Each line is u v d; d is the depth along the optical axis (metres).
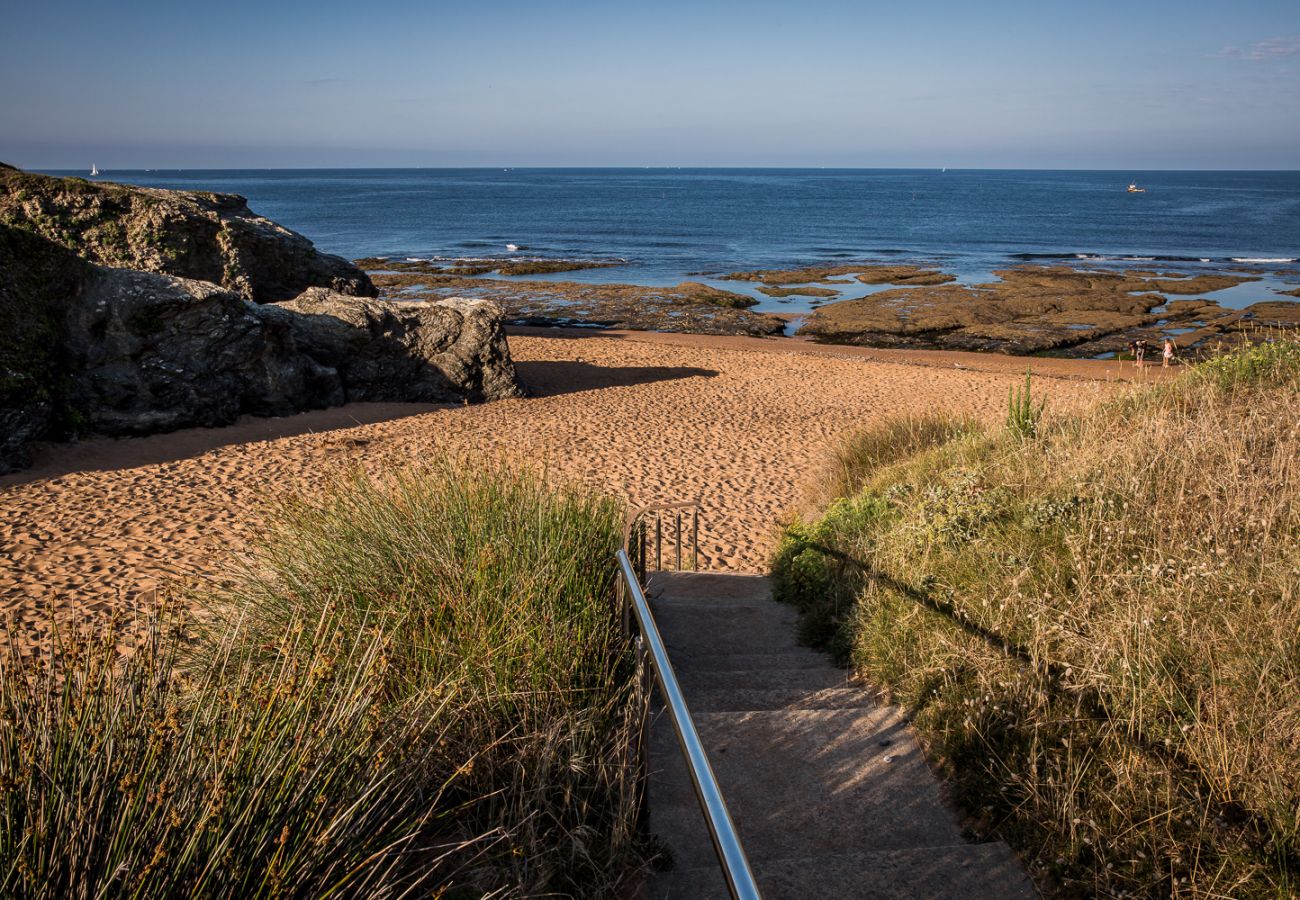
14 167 18.38
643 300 36.59
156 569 7.97
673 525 10.34
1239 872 2.54
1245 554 4.06
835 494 9.26
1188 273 48.34
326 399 16.06
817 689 4.38
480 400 17.39
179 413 13.63
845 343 29.06
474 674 3.36
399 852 2.51
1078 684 3.41
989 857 2.88
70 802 2.03
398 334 17.05
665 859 2.87
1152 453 5.51
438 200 126.44
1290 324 29.84
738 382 20.17
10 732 2.23
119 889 1.98
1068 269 49.22
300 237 22.08
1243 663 3.26
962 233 77.44
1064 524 4.87
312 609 3.97
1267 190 177.75
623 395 18.39
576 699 3.43
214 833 2.11
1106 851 2.74
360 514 4.70
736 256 58.81
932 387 19.86
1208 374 7.79
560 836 2.82
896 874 2.81
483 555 4.04
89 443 12.62
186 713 2.70
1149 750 3.07
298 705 2.50
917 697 3.91
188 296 13.90
